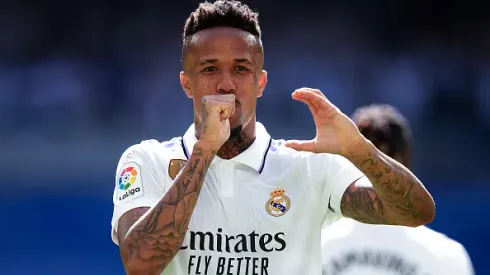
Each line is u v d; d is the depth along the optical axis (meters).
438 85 42.84
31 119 39.62
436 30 46.41
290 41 45.94
